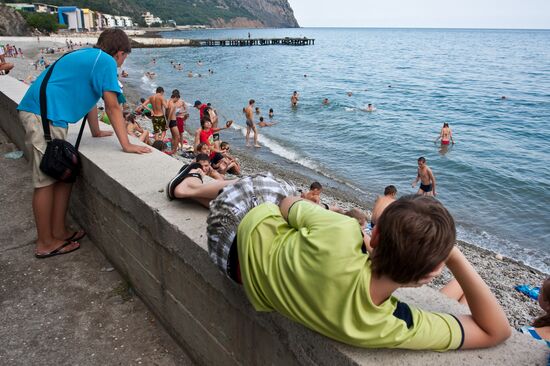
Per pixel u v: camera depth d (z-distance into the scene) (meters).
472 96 39.56
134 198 2.83
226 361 2.29
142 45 96.44
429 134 23.66
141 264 3.03
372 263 1.36
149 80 42.75
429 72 60.75
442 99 37.50
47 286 3.40
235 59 71.50
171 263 2.58
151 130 17.00
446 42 163.88
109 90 3.47
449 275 7.49
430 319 1.48
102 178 3.30
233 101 31.64
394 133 23.31
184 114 14.17
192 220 2.48
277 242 1.64
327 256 1.41
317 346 1.58
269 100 32.66
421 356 1.46
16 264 3.66
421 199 1.34
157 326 3.01
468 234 11.24
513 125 27.30
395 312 1.45
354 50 106.94
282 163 16.89
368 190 14.46
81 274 3.55
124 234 3.17
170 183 2.72
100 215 3.57
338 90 40.34
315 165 17.02
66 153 3.41
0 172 5.59
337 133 22.80
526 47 135.38
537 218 12.52
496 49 122.81
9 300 3.23
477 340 1.49
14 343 2.83
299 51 96.75
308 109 29.50
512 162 18.47
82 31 125.38
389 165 17.53
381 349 1.49
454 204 13.66
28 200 4.82
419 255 1.23
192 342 2.62
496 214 12.83
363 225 5.99
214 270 2.14
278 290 1.55
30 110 3.35
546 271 9.12
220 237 1.90
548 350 1.52
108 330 2.96
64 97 3.39
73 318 3.06
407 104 34.34
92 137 4.30
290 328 1.69
